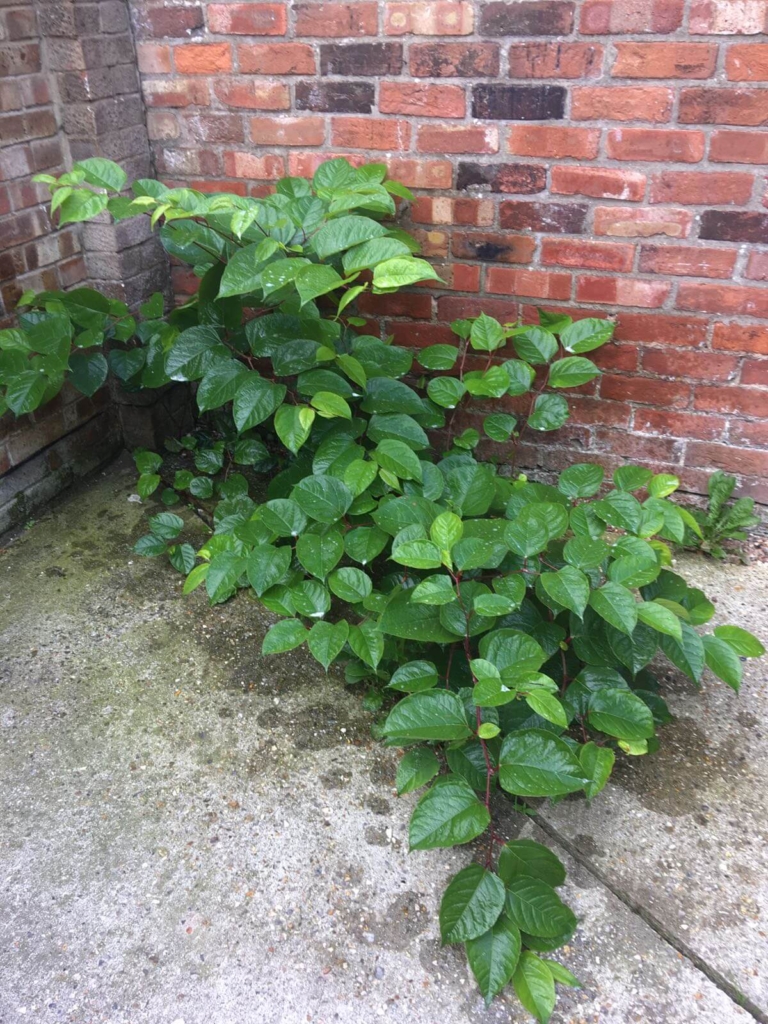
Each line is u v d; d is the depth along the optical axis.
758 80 2.06
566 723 1.51
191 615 2.33
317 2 2.31
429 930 1.58
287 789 1.84
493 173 2.38
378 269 1.90
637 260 2.36
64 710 2.03
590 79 2.18
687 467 2.59
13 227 2.44
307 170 2.57
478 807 1.54
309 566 1.95
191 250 2.31
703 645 1.82
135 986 1.48
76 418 2.83
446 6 2.21
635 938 1.56
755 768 1.89
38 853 1.71
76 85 2.43
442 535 1.81
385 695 2.06
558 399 2.43
